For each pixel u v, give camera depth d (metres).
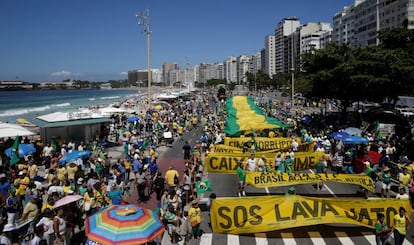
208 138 32.94
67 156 20.62
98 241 9.44
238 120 34.59
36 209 13.44
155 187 17.77
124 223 9.91
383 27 119.88
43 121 30.36
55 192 14.38
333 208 13.55
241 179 18.72
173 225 13.38
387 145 26.73
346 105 45.03
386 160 23.25
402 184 17.80
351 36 147.12
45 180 21.56
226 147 24.73
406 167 20.03
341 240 13.62
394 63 37.22
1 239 10.95
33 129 41.88
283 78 170.12
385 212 13.64
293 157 22.22
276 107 72.31
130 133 35.72
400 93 40.25
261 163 20.56
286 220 13.41
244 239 13.84
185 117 52.28
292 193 14.27
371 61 37.81
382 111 35.09
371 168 20.50
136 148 26.97
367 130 35.88
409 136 29.70
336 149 27.94
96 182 16.61
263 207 13.62
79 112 31.72
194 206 13.57
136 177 19.34
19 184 16.34
